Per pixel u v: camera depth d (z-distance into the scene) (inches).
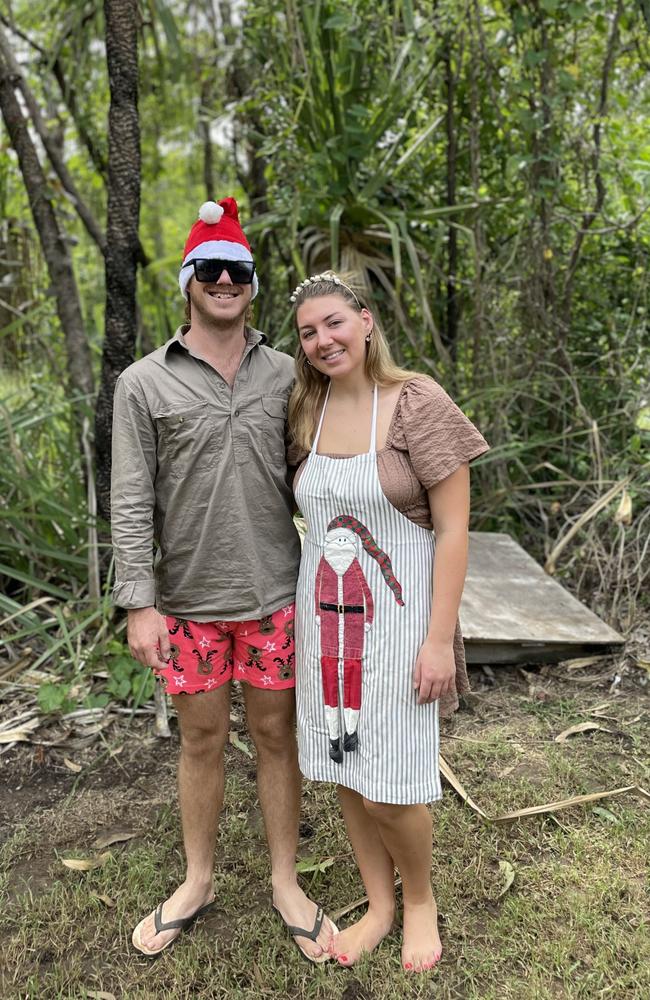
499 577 146.6
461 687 73.3
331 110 163.3
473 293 176.7
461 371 178.4
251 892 85.3
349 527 68.4
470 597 137.3
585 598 149.5
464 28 163.9
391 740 69.2
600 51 169.0
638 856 87.6
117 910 83.4
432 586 68.8
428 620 68.9
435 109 180.5
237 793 100.7
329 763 72.4
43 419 158.7
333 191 163.3
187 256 71.1
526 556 156.0
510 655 127.8
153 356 72.7
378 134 161.2
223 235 70.6
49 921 82.5
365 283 169.3
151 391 71.0
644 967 73.4
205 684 76.6
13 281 185.0
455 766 104.7
